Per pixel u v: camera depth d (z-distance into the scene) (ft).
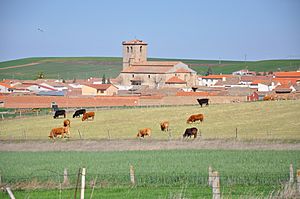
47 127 389.80
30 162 221.66
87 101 563.89
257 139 280.72
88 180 162.61
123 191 143.74
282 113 383.86
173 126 367.25
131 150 262.67
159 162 208.33
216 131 331.57
